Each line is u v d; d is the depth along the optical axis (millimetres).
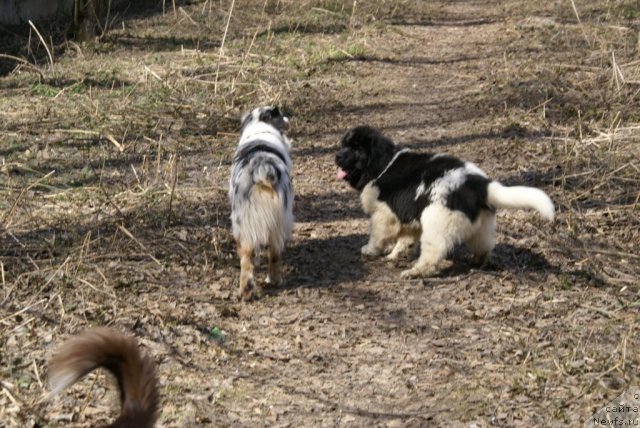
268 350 6988
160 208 9812
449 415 6020
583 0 23281
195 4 22953
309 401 6258
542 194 7840
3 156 11477
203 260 8586
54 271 7934
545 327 7285
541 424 5828
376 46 18719
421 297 7949
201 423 5867
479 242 8383
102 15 19094
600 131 12211
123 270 8203
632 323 7258
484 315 7555
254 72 15898
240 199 7742
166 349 6848
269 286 8148
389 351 6996
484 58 17547
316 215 10156
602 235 9172
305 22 20953
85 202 9930
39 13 20562
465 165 8305
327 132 13195
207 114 13547
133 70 16078
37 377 6230
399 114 14023
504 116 13422
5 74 16031
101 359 3957
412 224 8500
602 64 15664
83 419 5855
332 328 7379
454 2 25719
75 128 12734
